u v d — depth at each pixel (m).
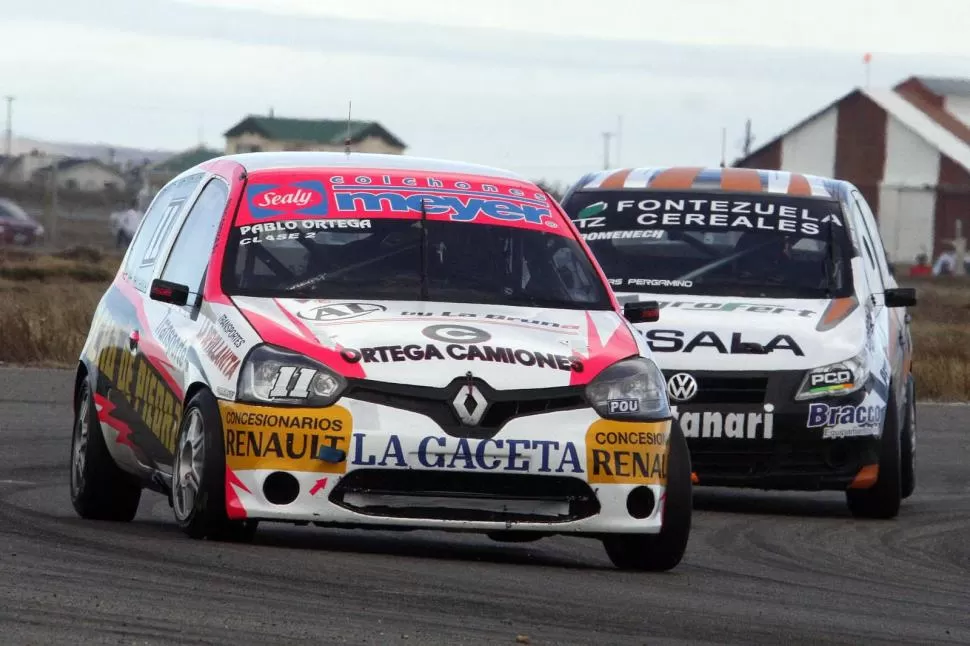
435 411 21.20
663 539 22.58
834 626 19.34
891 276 38.44
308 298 23.20
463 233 24.75
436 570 21.38
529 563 23.39
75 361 58.88
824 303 33.91
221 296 23.31
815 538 29.28
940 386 62.81
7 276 113.31
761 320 32.69
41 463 34.97
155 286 24.09
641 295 33.91
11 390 48.62
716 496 36.19
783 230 35.59
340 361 21.39
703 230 35.69
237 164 26.05
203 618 17.17
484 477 21.17
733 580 22.92
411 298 23.42
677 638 17.81
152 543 22.03
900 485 33.03
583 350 22.36
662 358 31.78
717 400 31.58
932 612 21.20
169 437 23.44
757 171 38.34
